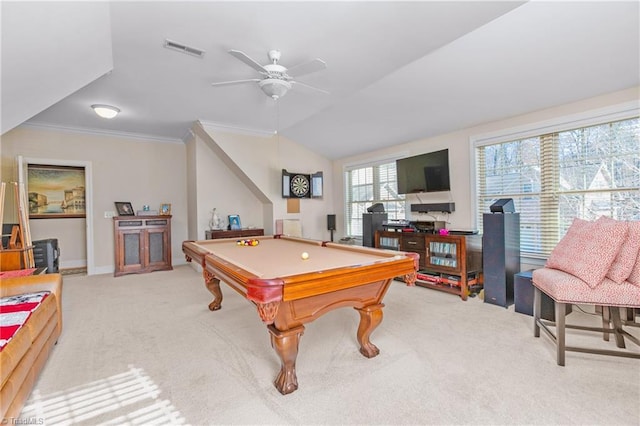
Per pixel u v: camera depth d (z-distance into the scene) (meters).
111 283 4.54
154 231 5.32
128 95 3.72
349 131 5.10
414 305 3.38
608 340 2.41
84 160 5.21
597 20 2.22
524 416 1.58
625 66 2.60
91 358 2.25
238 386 1.90
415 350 2.32
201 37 2.46
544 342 2.42
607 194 3.02
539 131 3.44
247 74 3.17
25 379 1.67
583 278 2.10
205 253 2.55
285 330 1.82
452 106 3.72
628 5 2.07
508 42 2.57
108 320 3.03
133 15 2.16
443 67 3.04
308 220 6.25
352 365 2.12
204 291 4.10
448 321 2.89
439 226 4.19
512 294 3.42
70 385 1.91
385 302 3.49
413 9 2.09
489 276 3.42
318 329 2.78
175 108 4.22
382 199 5.57
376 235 4.75
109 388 1.88
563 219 3.33
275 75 2.64
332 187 6.56
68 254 5.46
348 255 2.53
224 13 2.14
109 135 5.40
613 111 2.91
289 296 1.58
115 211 5.46
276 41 2.52
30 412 1.66
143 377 2.00
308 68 2.49
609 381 1.87
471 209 4.10
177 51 2.68
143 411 1.67
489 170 3.97
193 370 2.08
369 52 2.69
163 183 5.91
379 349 2.34
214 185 5.57
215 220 5.41
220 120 4.82
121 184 5.52
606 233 2.13
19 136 4.73
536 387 1.82
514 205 3.70
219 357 2.27
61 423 1.57
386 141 5.14
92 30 2.15
